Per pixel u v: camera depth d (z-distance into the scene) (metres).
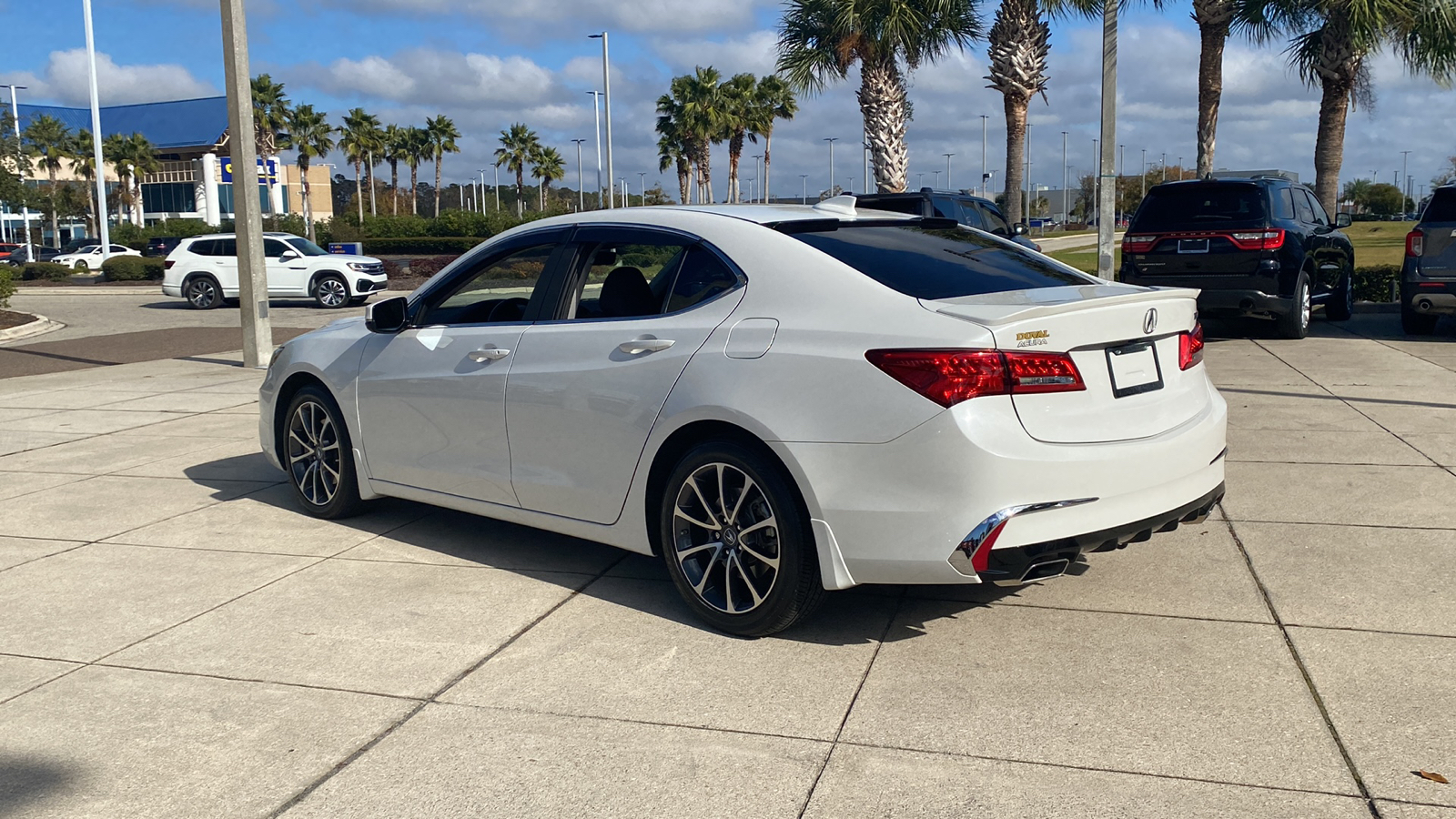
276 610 4.52
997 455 3.49
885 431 3.60
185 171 83.44
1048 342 3.63
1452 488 5.95
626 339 4.34
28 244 60.84
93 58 38.53
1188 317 4.25
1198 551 4.98
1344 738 3.19
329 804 3.00
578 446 4.50
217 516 6.05
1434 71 18.14
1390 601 4.29
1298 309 12.12
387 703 3.62
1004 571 3.56
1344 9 17.53
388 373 5.34
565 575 4.90
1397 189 113.38
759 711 3.50
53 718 3.55
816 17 21.44
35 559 5.30
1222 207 12.02
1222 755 3.11
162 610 4.55
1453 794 2.87
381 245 53.16
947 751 3.20
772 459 3.87
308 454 5.95
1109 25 13.55
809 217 4.36
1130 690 3.56
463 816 2.92
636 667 3.87
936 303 3.74
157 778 3.16
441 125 88.81
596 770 3.15
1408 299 12.12
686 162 69.19
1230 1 19.41
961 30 21.27
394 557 5.22
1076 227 126.75
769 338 3.92
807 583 3.88
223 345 16.09
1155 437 3.88
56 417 9.56
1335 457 6.74
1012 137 21.27
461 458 5.04
